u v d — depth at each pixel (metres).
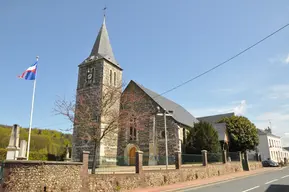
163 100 39.50
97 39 34.19
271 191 13.57
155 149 31.17
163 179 17.95
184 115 42.44
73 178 12.35
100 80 30.39
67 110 21.27
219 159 28.09
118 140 34.19
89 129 22.03
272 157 59.56
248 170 33.56
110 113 21.41
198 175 21.95
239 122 40.25
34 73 22.47
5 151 24.36
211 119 56.53
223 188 15.41
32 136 42.12
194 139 31.42
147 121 32.75
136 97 31.12
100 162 25.64
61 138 51.22
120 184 14.65
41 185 11.13
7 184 10.38
